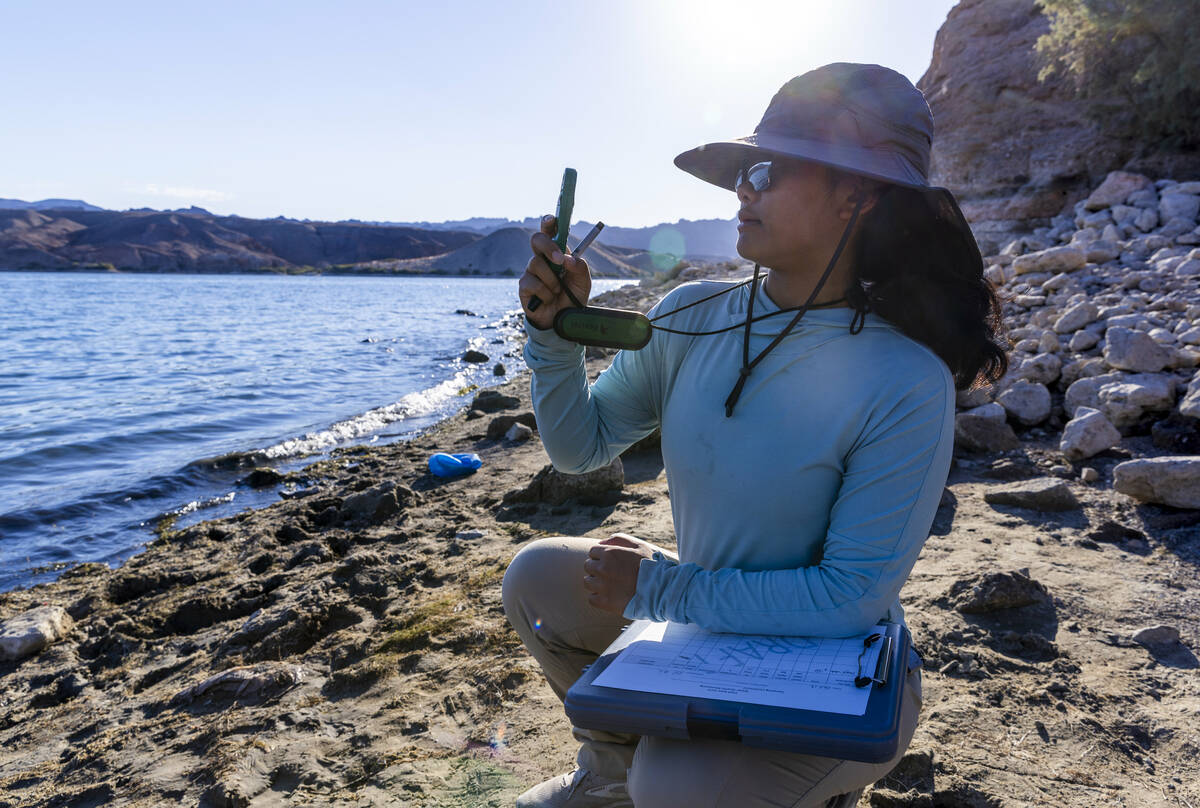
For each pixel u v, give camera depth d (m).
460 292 112.19
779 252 1.55
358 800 2.35
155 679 3.65
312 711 2.94
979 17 17.30
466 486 6.39
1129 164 14.34
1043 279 9.84
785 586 1.40
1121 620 3.24
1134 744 2.48
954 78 17.52
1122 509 4.40
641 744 1.44
